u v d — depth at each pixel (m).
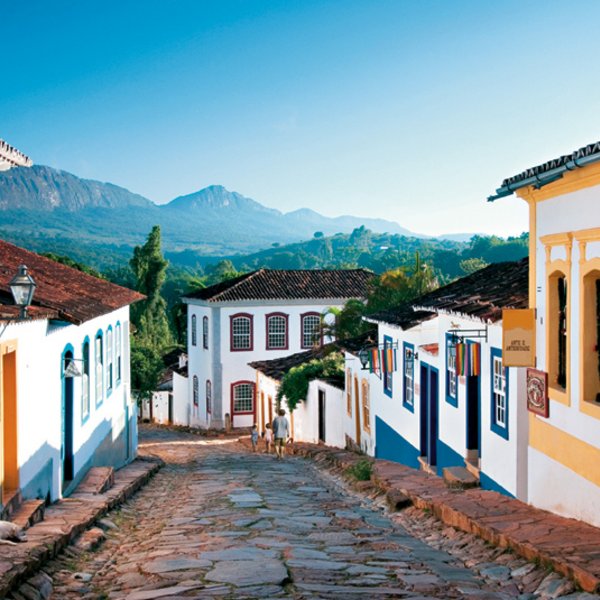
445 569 8.81
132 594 7.49
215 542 10.35
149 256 73.12
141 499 16.30
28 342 11.76
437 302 15.73
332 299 42.97
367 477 17.30
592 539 9.00
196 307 45.44
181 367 49.16
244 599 7.16
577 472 10.12
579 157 9.05
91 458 17.59
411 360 18.48
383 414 20.98
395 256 196.50
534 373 11.38
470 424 14.50
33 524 10.60
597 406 9.50
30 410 11.80
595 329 9.91
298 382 29.22
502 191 11.88
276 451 27.19
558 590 7.54
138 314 72.00
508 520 10.45
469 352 13.53
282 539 10.62
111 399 21.06
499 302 12.90
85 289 18.70
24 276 10.58
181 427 46.44
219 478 19.58
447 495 13.05
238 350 42.56
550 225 11.05
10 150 11.62
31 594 7.29
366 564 8.94
